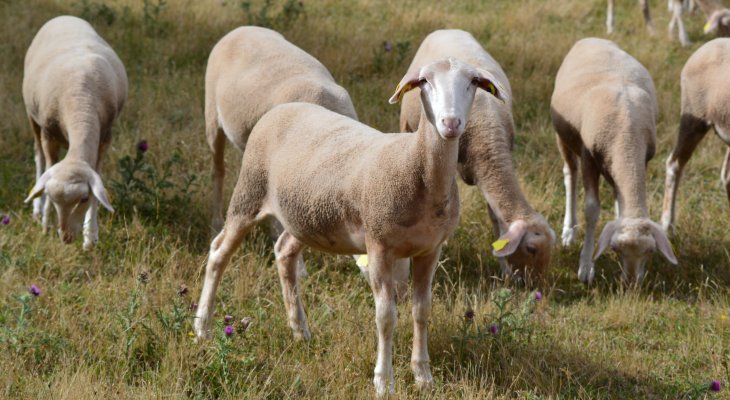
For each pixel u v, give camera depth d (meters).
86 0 36.03
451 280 19.00
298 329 15.71
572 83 20.88
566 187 21.64
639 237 17.52
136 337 14.91
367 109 27.39
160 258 18.67
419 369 14.13
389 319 13.27
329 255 19.31
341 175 13.25
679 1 35.09
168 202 21.16
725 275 19.47
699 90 21.00
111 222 20.05
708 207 22.55
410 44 33.81
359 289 17.97
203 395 13.77
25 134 25.09
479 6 40.09
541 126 26.66
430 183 12.30
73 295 16.91
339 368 14.55
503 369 15.03
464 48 20.67
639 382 15.06
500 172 17.59
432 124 11.93
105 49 22.25
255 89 18.97
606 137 19.11
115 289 16.97
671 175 21.62
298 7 38.31
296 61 19.44
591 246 19.61
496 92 11.57
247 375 14.18
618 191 18.72
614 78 20.31
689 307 18.06
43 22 34.28
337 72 30.75
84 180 18.06
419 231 12.74
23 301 15.03
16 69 29.70
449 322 16.06
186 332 15.38
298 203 13.76
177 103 27.58
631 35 36.25
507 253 16.66
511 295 17.14
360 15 38.38
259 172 14.59
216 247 15.47
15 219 20.47
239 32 20.77
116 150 23.52
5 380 13.58
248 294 17.31
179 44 32.91
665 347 16.52
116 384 13.78
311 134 14.13
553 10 38.78
